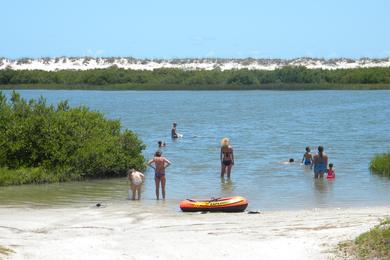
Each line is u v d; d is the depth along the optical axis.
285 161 37.06
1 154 30.44
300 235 16.64
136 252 14.98
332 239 15.66
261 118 76.88
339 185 28.45
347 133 56.47
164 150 43.09
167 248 15.41
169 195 26.22
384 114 83.56
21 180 28.78
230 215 21.34
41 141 30.67
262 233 17.25
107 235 17.72
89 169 30.59
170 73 182.75
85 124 32.25
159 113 86.38
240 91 176.12
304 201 24.56
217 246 15.52
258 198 25.38
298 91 171.50
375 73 174.12
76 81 178.38
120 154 31.45
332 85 171.38
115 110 92.75
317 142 48.50
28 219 20.86
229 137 52.94
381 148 44.16
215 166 35.09
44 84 177.00
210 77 177.38
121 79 180.12
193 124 67.88
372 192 26.52
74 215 21.69
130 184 27.58
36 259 14.11
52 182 29.44
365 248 14.24
